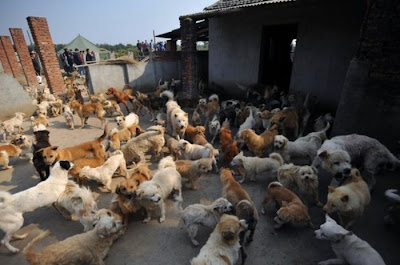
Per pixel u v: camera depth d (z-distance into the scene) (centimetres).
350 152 469
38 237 305
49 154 502
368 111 568
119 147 658
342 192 359
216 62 1272
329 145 468
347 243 305
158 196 388
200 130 700
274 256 356
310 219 410
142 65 1532
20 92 1048
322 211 438
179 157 630
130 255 363
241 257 348
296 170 453
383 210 434
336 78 810
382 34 515
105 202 483
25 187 539
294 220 367
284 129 731
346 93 591
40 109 980
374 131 571
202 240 391
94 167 515
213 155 575
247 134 607
